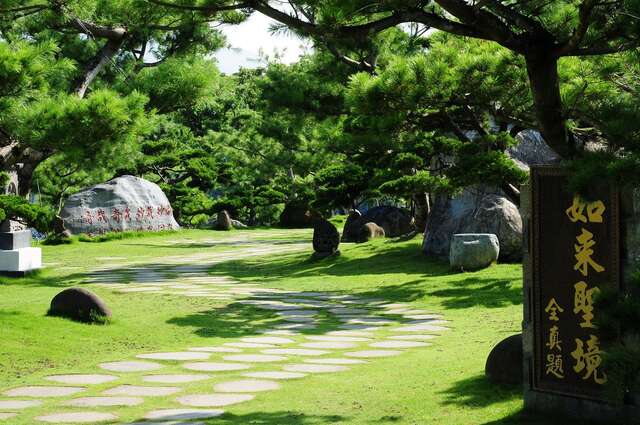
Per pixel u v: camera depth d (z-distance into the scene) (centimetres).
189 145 5388
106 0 1683
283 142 3222
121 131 1211
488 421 652
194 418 710
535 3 713
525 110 1321
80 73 2084
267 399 798
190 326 1308
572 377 638
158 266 2497
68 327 1184
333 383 871
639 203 595
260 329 1302
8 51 1110
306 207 4781
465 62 1252
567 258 638
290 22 655
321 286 1900
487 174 1527
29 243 2206
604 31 620
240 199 4762
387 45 2275
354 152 2509
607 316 420
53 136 1146
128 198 3744
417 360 998
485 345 1080
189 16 804
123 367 972
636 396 599
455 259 1927
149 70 2356
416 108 1206
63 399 796
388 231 3167
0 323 1144
